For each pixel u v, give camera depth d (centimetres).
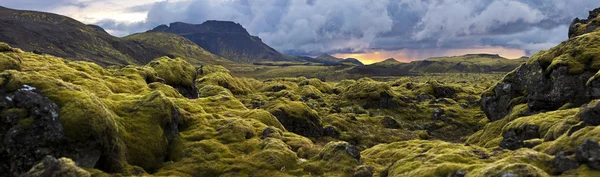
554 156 3909
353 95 17950
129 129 5253
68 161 3394
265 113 8369
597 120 4575
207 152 5472
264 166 5175
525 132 6725
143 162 5016
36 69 6762
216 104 9212
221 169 5069
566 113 6600
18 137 4094
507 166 3388
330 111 15125
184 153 5403
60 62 8325
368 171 4884
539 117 6925
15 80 4562
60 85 4834
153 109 5769
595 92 7819
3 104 4281
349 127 12275
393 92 18300
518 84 11625
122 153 4728
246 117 8075
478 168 3812
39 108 4291
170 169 4959
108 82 7850
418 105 17562
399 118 15762
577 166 3488
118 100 6219
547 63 10069
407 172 4531
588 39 9638
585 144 3516
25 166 4047
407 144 6888
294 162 5459
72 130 4275
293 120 10131
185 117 6612
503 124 9819
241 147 5844
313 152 6006
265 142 5969
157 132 5506
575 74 8788
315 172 5078
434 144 6312
